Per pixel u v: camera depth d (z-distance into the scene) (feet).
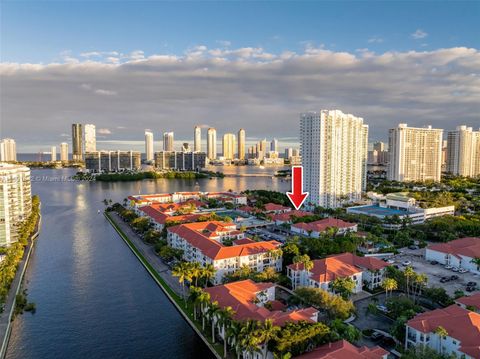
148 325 466.70
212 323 421.59
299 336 345.72
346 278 500.74
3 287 525.75
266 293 479.00
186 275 503.20
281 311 430.61
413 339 385.91
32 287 580.71
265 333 344.49
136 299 538.47
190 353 409.28
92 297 544.62
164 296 548.31
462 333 360.48
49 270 653.71
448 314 395.55
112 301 531.91
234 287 468.75
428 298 495.41
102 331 453.17
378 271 556.92
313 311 417.49
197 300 436.76
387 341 405.80
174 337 440.86
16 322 473.26
